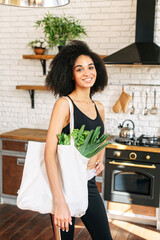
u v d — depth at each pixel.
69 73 1.64
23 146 3.32
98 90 1.93
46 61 3.81
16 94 4.01
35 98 3.93
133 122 3.58
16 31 3.89
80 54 1.60
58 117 1.46
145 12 3.18
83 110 1.58
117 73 3.58
